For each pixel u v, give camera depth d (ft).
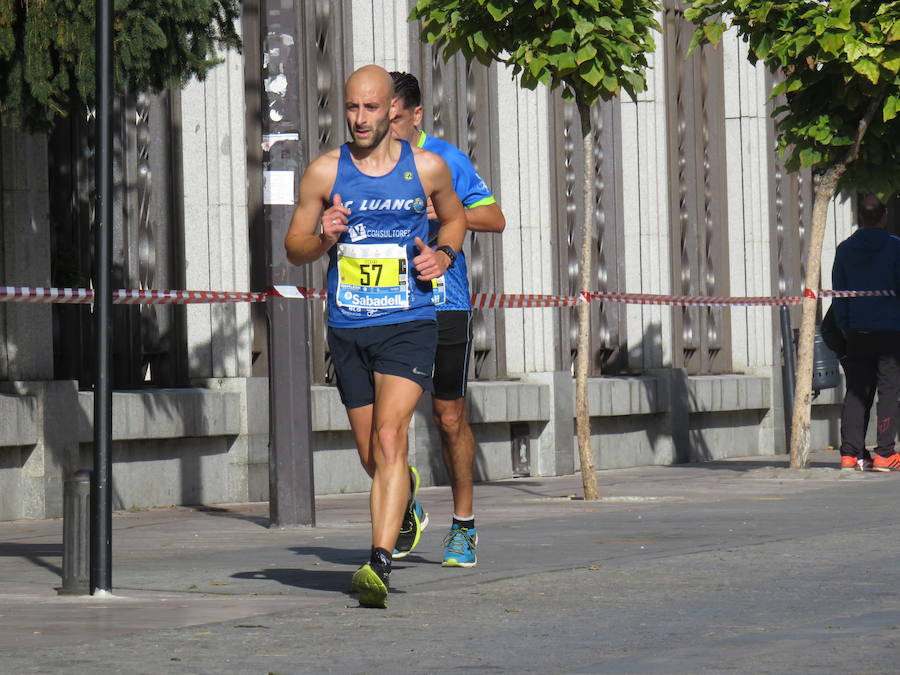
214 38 122.72
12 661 66.03
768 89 252.62
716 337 250.78
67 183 156.46
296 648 68.90
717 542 111.45
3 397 140.77
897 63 162.30
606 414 213.46
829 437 274.36
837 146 177.58
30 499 144.77
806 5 168.55
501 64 203.41
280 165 130.93
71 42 112.68
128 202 161.58
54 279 154.30
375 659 66.08
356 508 155.22
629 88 145.79
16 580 97.14
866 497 150.82
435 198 83.71
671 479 188.34
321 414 173.27
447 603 82.23
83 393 149.38
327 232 80.07
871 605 80.53
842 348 196.54
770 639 70.08
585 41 141.38
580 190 217.77
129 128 161.79
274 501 131.23
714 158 247.09
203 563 103.86
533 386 201.26
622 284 226.38
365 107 81.35
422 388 82.58
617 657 65.98
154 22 114.42
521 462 203.82
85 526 89.51
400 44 187.52
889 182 181.57
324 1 182.80
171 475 159.33
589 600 82.99
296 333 131.54
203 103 166.50
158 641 71.00
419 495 171.22
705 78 246.06
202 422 160.86
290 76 131.03
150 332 164.76
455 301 95.04
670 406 227.81
